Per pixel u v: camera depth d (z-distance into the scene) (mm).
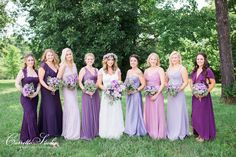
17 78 7125
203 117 7125
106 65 7609
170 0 15938
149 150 6457
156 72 7543
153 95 7461
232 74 12703
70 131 7383
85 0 17797
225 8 12555
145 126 7664
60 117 7531
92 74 7641
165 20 15625
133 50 19750
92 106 7555
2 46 27844
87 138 7426
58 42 18500
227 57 12672
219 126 8570
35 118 7152
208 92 7113
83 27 18781
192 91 7148
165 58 19250
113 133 7477
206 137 7094
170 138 7324
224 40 12641
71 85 7332
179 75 7398
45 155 6297
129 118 7672
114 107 7516
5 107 12219
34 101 7227
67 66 7484
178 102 7383
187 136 7527
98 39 18094
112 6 17547
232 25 21875
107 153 6297
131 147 6656
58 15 17844
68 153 6363
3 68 53656
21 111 11250
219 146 6645
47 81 7258
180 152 6371
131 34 20062
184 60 24172
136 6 19281
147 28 20562
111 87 7359
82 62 18547
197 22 15445
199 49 23797
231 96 12484
